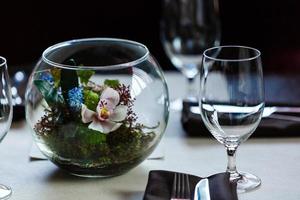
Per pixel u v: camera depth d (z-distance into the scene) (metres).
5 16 2.12
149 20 2.11
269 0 2.04
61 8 2.11
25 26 2.13
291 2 2.03
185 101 1.07
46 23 2.12
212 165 0.91
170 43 1.28
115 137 0.84
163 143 0.99
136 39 2.13
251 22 2.07
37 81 0.86
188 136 1.01
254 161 0.92
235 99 0.81
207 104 0.82
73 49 0.92
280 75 1.41
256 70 0.81
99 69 0.85
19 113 1.07
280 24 2.05
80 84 0.84
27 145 0.99
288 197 0.81
